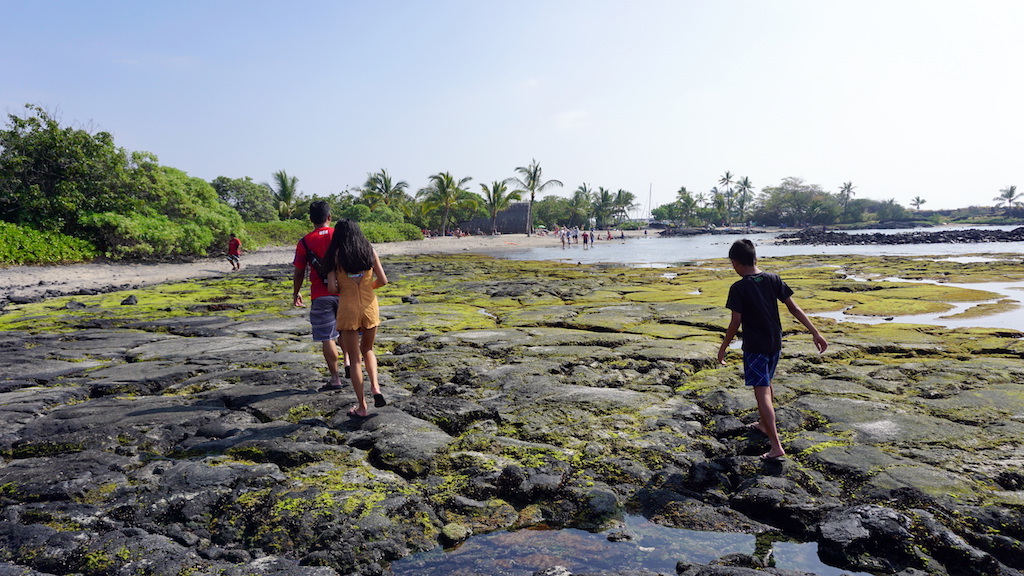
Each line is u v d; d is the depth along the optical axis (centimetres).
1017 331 832
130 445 413
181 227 2709
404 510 318
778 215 13575
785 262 2769
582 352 717
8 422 464
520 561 280
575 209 10281
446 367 645
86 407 496
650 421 454
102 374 621
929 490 320
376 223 5659
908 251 3903
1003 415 448
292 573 261
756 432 427
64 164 2458
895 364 636
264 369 643
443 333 884
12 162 2292
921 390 528
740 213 15000
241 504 323
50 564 266
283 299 1404
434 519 315
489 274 2244
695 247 5262
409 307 1223
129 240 2458
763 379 371
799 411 462
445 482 354
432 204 6391
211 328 955
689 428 443
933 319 1029
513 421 462
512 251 4556
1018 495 313
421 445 400
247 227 3988
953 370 592
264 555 281
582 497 337
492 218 7219
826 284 1579
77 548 277
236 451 396
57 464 377
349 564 273
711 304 1174
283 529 298
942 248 4347
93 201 2478
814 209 12938
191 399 522
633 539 301
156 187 2730
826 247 4734
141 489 339
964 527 288
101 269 2173
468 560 280
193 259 2811
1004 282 1658
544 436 427
